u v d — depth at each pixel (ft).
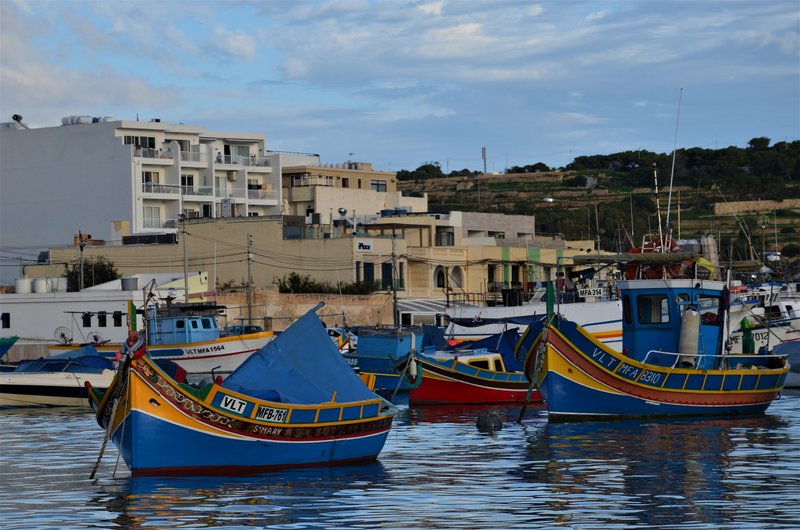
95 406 127.85
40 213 508.94
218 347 270.46
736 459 136.26
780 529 97.45
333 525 99.71
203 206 517.14
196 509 106.22
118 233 482.28
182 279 357.82
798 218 627.46
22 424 189.16
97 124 500.33
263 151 556.51
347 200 562.66
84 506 108.17
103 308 331.57
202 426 121.19
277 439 125.39
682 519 101.30
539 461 135.33
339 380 133.90
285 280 402.93
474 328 279.69
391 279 412.57
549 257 468.75
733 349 257.96
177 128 515.50
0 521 102.47
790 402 212.23
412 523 100.27
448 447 148.87
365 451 134.82
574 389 174.50
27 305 338.34
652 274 202.90
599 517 102.27
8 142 515.50
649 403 177.27
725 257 506.07
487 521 100.94
